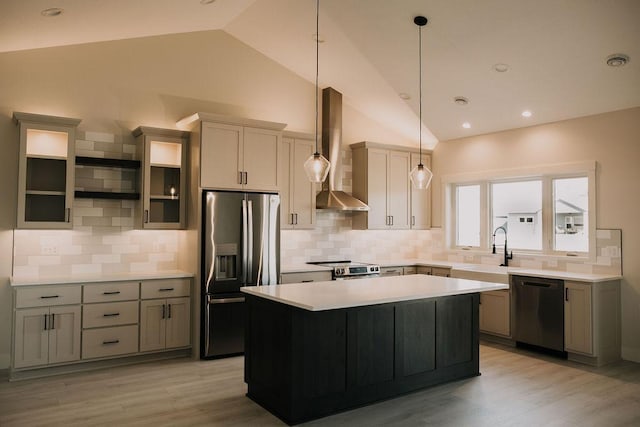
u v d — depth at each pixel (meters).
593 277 4.58
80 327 4.15
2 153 4.25
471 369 4.18
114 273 4.70
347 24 4.63
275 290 3.59
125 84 4.86
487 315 5.42
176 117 5.16
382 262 6.41
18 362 3.89
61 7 3.45
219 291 4.73
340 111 6.18
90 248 4.66
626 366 4.47
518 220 5.95
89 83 4.67
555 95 4.87
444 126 6.27
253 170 5.01
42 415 3.21
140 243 4.94
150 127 4.66
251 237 4.92
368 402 3.51
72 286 4.12
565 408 3.43
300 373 3.16
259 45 5.58
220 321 4.71
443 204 6.76
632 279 4.67
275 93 5.85
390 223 6.46
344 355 3.38
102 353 4.25
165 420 3.16
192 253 4.77
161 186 4.85
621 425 3.14
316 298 3.20
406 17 4.25
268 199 5.06
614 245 4.81
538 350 5.03
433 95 5.52
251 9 4.82
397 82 5.46
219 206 4.75
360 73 5.54
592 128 5.04
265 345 3.44
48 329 4.01
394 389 3.66
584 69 4.34
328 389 3.29
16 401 3.46
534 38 4.07
